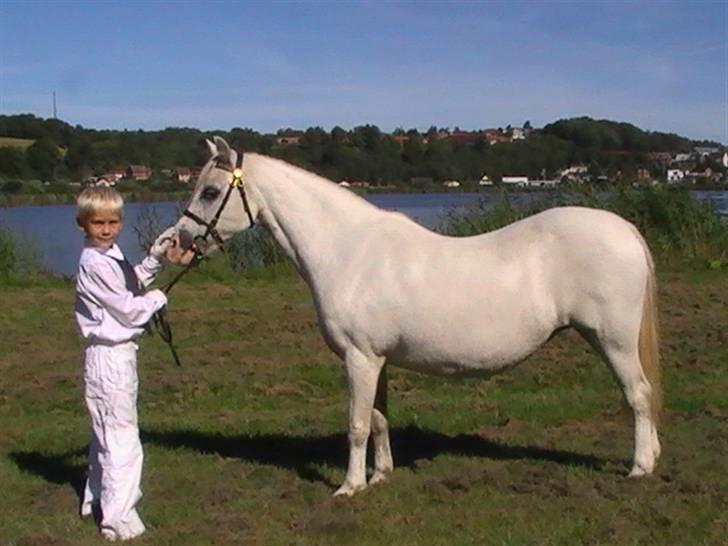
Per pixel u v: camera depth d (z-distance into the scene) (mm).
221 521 5883
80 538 5688
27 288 17969
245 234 19656
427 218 20078
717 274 17547
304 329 13266
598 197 19469
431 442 7691
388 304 6008
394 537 5535
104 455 5699
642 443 6277
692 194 20094
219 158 6285
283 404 9445
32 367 11125
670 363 10508
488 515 5816
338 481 6656
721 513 5715
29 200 40031
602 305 5914
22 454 7699
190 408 9297
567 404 8812
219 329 13320
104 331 5586
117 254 5676
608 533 5461
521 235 6086
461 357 6035
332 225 6230
